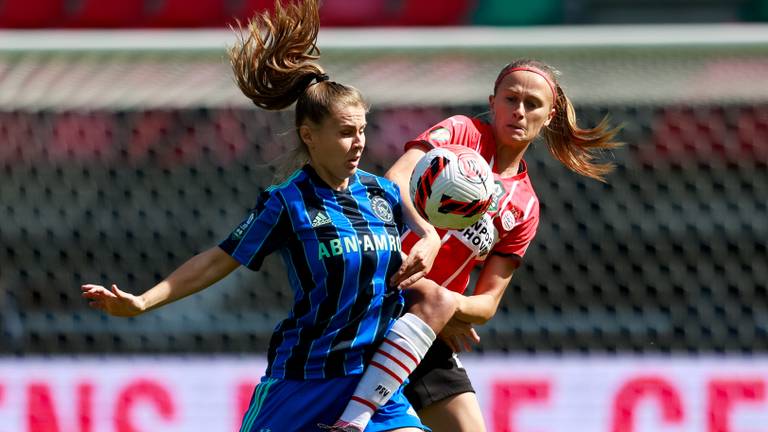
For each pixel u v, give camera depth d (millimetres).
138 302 11984
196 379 21719
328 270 12312
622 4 34375
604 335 27266
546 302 27703
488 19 32219
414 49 20781
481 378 21562
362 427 12336
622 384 21484
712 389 21359
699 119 26016
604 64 21250
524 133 13867
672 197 27344
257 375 21734
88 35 21344
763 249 27312
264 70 13195
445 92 21609
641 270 27859
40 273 27828
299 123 12492
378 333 12641
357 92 12469
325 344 12461
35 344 26969
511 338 26844
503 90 13914
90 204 27797
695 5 35000
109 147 27172
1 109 24078
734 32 20719
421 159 13047
